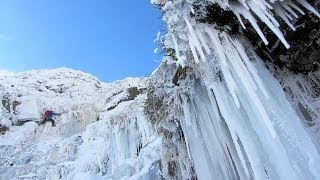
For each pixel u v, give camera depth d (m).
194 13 4.39
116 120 12.95
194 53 4.35
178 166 6.71
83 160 13.94
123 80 21.28
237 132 4.50
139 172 9.38
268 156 4.35
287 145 4.23
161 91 5.73
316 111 4.98
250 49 4.69
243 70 4.39
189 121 5.33
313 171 4.03
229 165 5.12
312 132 4.78
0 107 20.03
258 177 4.24
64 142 16.34
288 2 4.10
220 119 5.02
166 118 6.09
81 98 24.34
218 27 4.53
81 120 19.09
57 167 13.72
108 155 13.71
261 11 3.94
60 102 22.56
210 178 5.27
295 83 5.16
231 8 4.16
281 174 4.10
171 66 5.38
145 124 12.22
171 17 4.44
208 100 5.25
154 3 4.68
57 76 27.75
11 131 18.94
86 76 28.92
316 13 4.00
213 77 4.77
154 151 10.05
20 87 23.58
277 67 5.15
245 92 4.49
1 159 15.38
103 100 20.11
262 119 4.30
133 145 12.20
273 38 4.64
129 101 18.56
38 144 16.95
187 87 5.37
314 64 5.19
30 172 14.47
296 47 4.80
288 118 4.38
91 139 15.98
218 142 5.12
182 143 6.35
